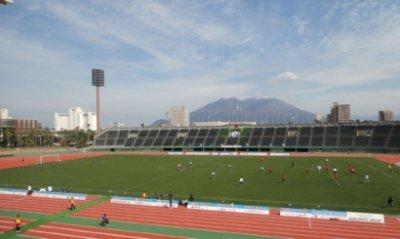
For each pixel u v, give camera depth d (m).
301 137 127.75
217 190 60.69
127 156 120.62
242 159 104.94
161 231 40.34
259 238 37.50
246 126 141.88
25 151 153.62
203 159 106.88
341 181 66.06
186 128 148.62
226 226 41.75
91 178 75.19
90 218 45.66
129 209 49.84
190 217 45.59
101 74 170.88
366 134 120.69
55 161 108.00
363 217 42.69
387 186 60.66
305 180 67.94
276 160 100.44
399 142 112.88
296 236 38.00
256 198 54.50
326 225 41.47
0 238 38.50
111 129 156.88
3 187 66.94
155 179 72.69
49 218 45.75
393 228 39.94
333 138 123.44
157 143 143.88
